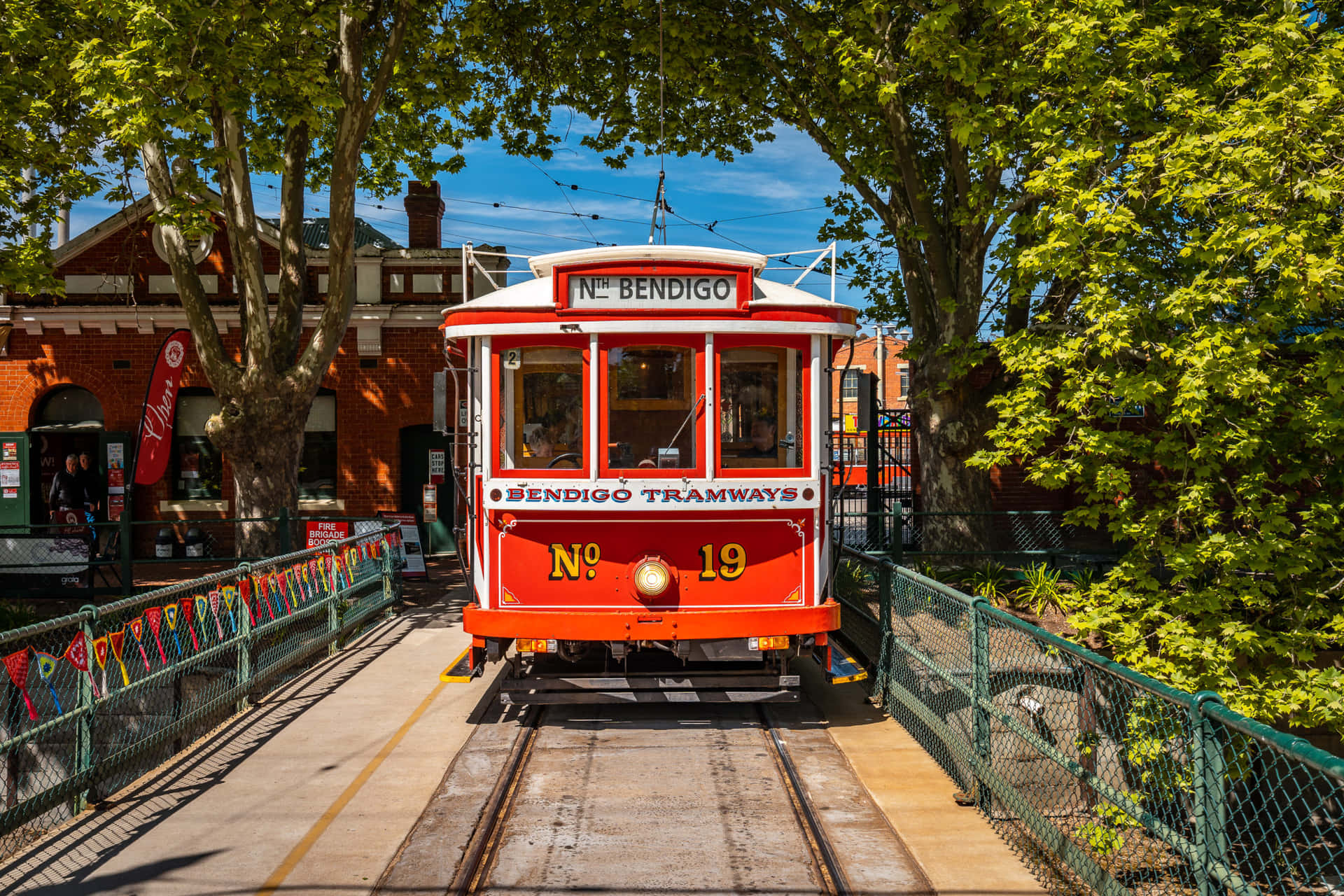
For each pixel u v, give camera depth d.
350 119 12.54
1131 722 6.14
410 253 18.73
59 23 11.13
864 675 8.16
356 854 5.36
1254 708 7.43
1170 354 7.39
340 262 12.95
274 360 13.16
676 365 7.38
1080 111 8.48
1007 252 9.00
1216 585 8.02
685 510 7.36
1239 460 8.11
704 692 7.66
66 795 5.64
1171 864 5.47
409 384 18.86
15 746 5.32
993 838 5.62
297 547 13.21
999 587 11.65
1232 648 7.70
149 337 18.59
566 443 7.45
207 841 5.53
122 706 6.56
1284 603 8.26
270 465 12.98
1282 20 7.79
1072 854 4.96
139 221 14.70
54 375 18.52
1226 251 7.46
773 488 7.42
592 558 7.45
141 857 5.32
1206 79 9.04
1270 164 7.19
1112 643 8.12
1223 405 7.66
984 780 5.95
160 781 6.56
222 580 8.31
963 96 10.59
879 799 6.27
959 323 12.47
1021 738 6.13
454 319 7.49
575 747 7.39
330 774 6.71
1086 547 15.08
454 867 5.20
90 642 6.06
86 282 18.48
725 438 7.45
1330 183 7.02
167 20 9.73
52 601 13.97
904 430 16.75
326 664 10.20
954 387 12.55
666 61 13.62
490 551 7.50
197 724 7.26
